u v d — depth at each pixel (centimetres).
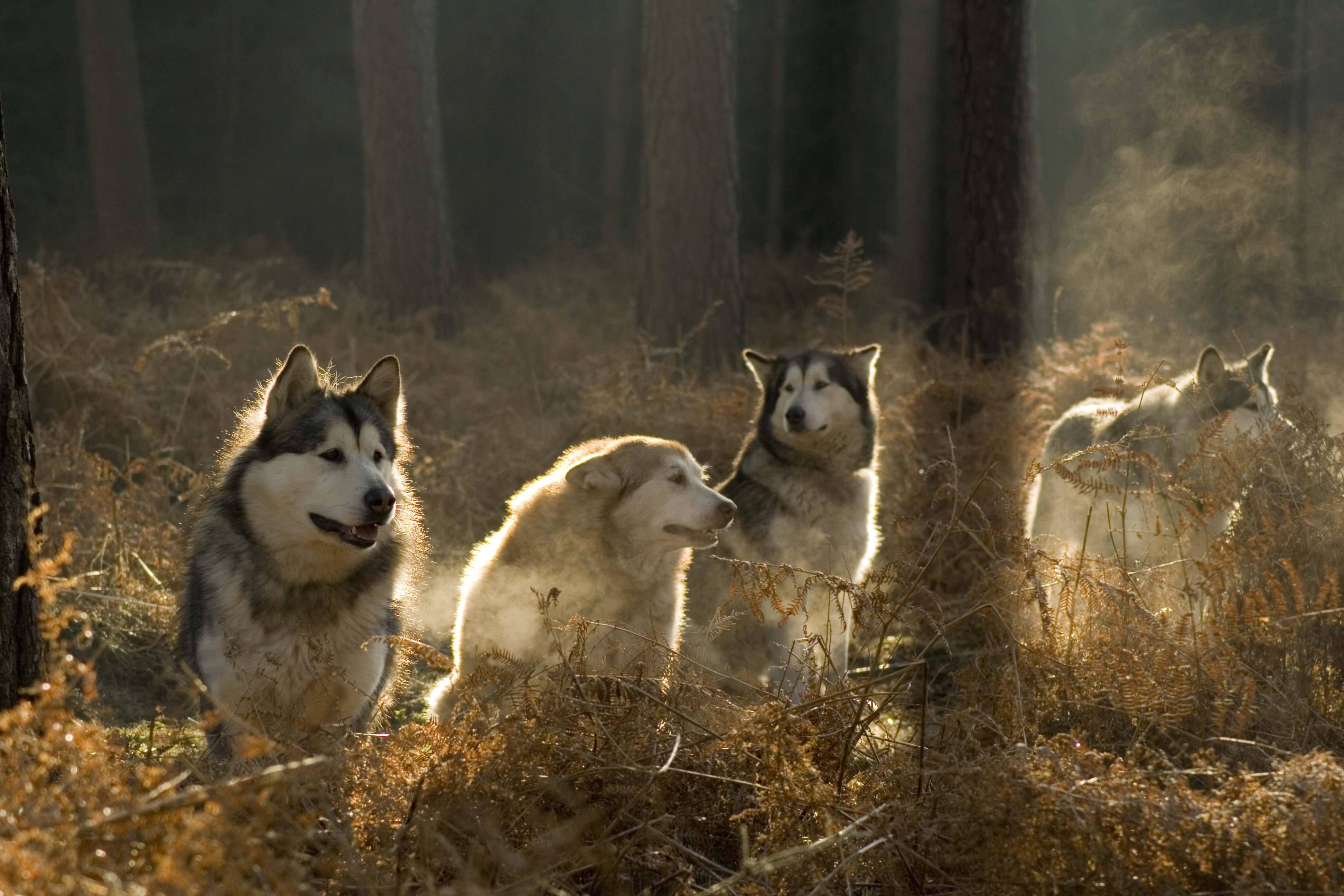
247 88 3123
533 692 382
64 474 822
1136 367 1160
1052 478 702
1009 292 1243
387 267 1669
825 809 348
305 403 466
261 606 439
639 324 1405
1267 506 505
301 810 328
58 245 2462
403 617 499
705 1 1333
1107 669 409
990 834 321
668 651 421
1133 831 311
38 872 249
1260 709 417
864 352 705
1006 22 1229
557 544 507
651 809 353
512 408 1162
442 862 324
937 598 499
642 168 1398
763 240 2931
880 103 2784
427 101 1664
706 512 508
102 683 595
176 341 1005
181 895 256
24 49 2761
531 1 3192
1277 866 300
